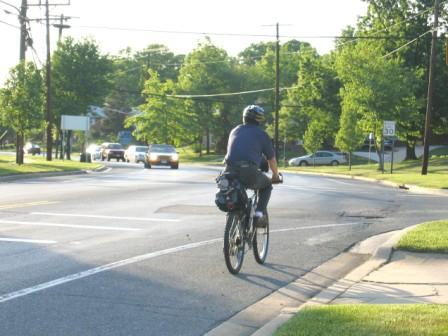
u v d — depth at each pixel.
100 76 78.81
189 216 18.39
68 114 76.88
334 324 7.26
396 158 87.25
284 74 113.75
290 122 90.00
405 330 6.91
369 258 12.83
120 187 29.66
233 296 9.48
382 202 24.12
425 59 68.81
